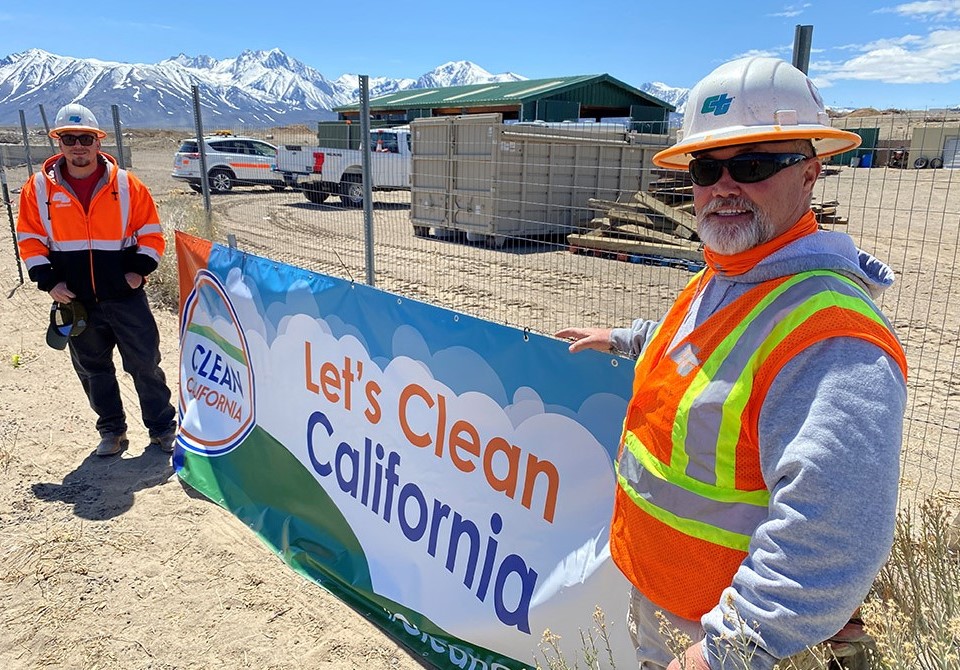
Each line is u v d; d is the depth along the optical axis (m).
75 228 4.13
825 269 1.43
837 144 1.65
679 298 1.75
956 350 6.66
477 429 2.79
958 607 1.79
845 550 1.24
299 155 18.16
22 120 14.59
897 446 1.26
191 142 21.36
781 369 1.35
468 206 12.56
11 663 2.84
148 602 3.21
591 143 12.17
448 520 2.91
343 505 3.42
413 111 34.03
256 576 3.40
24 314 8.06
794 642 1.29
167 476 4.38
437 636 2.88
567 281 9.62
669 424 1.55
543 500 2.57
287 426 3.79
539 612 2.53
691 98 1.65
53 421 5.19
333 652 2.91
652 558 1.62
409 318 3.05
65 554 3.55
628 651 2.27
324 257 11.54
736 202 1.51
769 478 1.37
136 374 4.54
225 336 4.30
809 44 2.90
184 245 4.70
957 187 19.56
